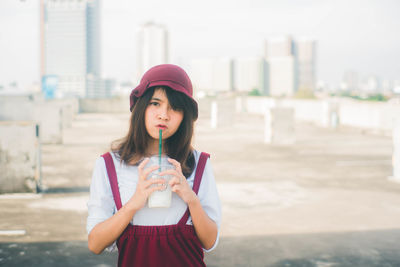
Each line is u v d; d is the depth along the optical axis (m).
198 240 1.27
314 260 3.54
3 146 5.52
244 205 5.30
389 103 16.44
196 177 1.30
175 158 1.29
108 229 1.12
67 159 8.84
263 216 4.83
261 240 4.02
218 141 12.52
